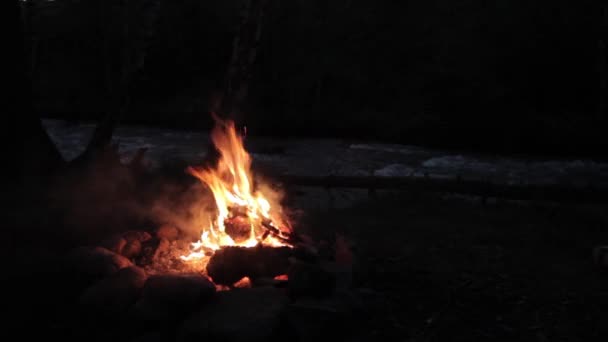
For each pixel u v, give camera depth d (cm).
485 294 400
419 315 362
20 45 474
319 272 342
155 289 331
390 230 599
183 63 2480
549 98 1978
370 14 2433
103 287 343
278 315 319
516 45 1997
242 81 616
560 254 514
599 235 586
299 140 1856
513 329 345
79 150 1388
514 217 671
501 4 2089
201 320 316
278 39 2323
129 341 311
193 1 2494
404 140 1794
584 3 1928
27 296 350
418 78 2256
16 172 453
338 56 2408
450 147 1662
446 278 433
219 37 2512
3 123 456
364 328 341
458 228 612
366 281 417
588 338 334
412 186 796
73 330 323
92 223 441
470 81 1984
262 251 394
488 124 1636
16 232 393
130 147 1488
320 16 2405
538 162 1343
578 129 1549
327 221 632
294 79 2375
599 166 1263
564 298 396
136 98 2402
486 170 1187
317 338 310
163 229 472
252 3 606
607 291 412
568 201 722
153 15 715
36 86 2594
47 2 2694
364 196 823
